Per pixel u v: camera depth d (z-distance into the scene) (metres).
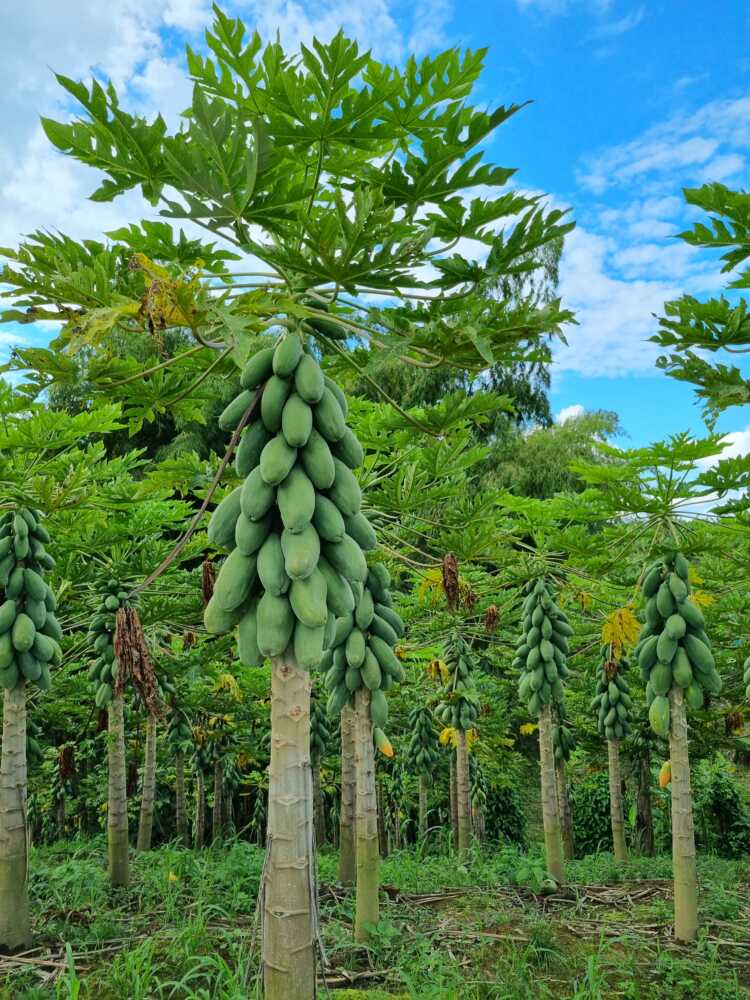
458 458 7.43
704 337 4.67
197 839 16.47
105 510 8.63
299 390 3.64
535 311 4.18
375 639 7.29
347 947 6.91
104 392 5.12
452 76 3.84
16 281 3.72
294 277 4.07
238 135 3.22
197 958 5.69
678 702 7.84
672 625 7.68
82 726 14.48
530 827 21.00
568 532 8.22
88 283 3.74
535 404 23.23
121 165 3.82
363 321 4.93
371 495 7.45
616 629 8.15
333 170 4.53
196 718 16.44
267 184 3.48
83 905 8.24
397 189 4.07
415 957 6.74
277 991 3.38
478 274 4.25
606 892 9.65
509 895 9.34
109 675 9.47
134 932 7.35
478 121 3.67
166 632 10.88
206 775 19.73
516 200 4.01
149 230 4.78
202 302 3.62
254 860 9.77
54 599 7.90
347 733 9.86
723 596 11.62
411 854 13.90
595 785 19.84
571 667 15.36
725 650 12.22
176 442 19.23
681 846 7.70
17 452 7.57
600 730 13.04
